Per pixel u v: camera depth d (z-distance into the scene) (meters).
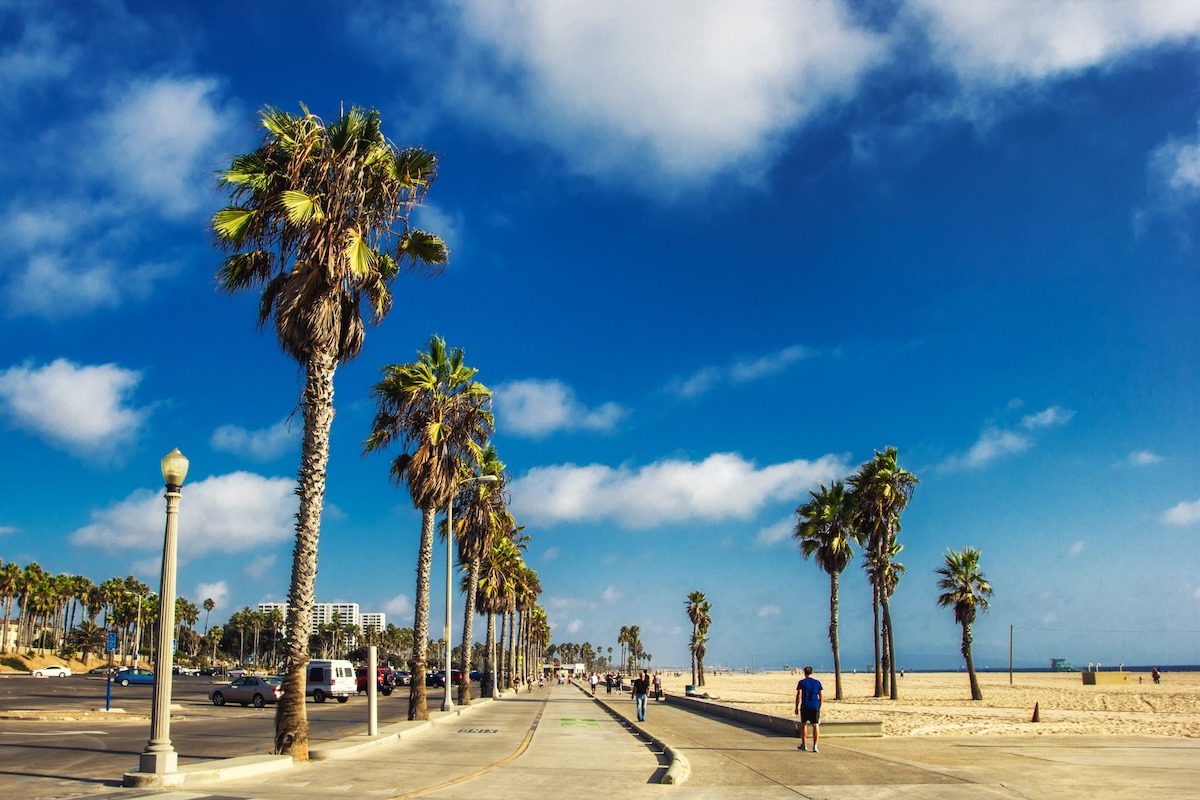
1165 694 66.94
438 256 22.05
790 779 16.70
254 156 19.20
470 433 34.25
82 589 147.75
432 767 17.81
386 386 32.44
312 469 18.94
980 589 62.88
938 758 20.81
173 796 12.94
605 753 21.61
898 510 57.09
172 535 15.17
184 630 176.75
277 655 185.62
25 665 121.00
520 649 98.44
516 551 67.31
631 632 192.88
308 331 19.00
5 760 18.45
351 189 19.47
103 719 31.78
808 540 56.09
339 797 13.28
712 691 86.31
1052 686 92.44
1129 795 14.62
